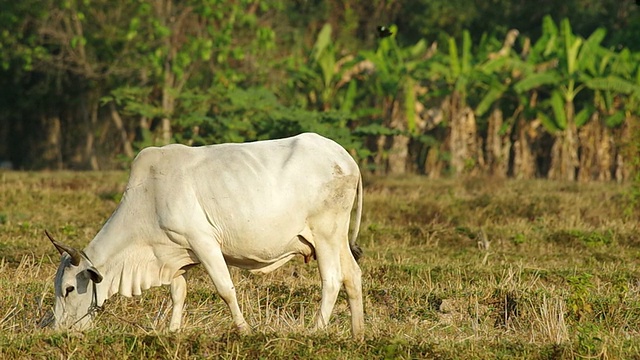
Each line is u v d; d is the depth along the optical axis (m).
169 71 86.62
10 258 35.34
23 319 26.05
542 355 22.70
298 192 23.97
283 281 31.70
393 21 118.62
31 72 105.12
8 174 75.50
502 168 86.12
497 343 23.47
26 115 113.12
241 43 89.19
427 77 82.19
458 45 115.19
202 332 23.02
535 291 29.47
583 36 116.44
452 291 30.19
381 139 85.94
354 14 115.88
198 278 32.81
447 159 82.94
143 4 82.81
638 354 22.59
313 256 25.03
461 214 49.47
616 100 86.12
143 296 28.53
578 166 87.81
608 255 39.91
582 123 84.69
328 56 84.12
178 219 23.70
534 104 86.62
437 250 40.50
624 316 27.72
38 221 45.75
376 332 24.55
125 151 96.75
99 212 49.97
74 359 21.62
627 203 51.34
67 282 24.27
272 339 22.47
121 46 88.31
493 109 85.12
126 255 24.30
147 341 22.41
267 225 23.81
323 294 24.36
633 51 92.38
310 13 111.62
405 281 33.34
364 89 89.19
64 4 85.12
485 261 36.91
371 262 35.81
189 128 66.94
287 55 99.81
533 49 82.81
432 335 24.70
